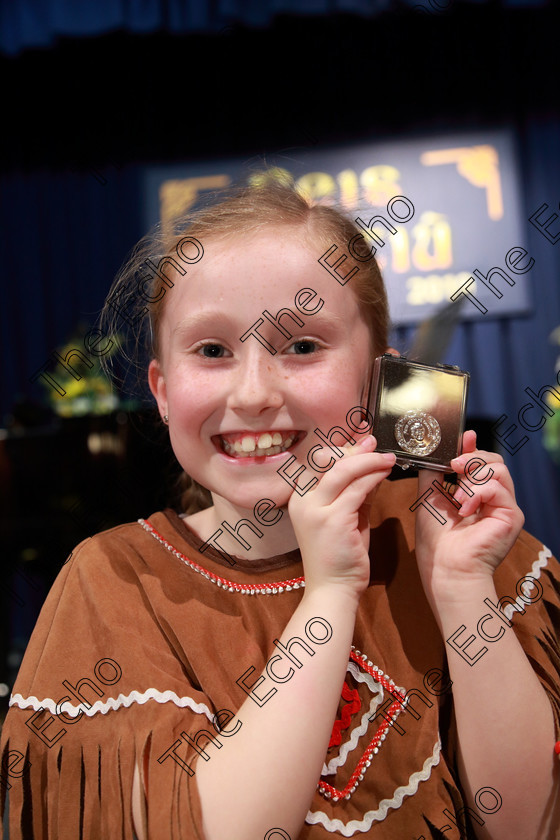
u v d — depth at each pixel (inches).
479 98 147.6
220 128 145.3
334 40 142.3
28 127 153.2
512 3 126.5
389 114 147.0
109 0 122.0
